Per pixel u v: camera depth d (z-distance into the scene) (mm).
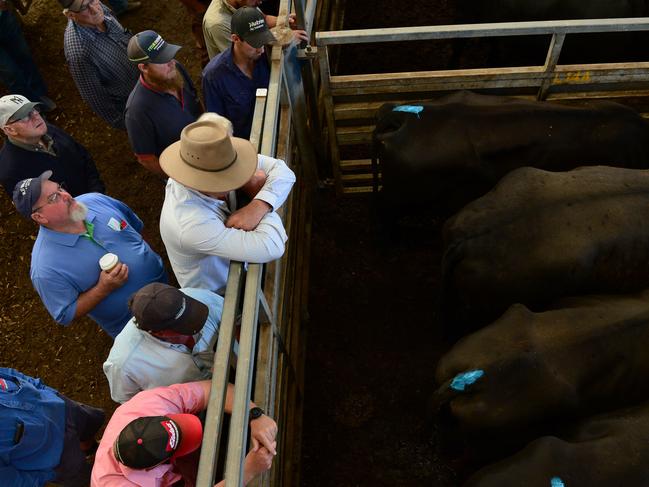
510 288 3297
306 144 3986
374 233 4332
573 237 3197
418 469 3553
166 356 2230
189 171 2105
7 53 4699
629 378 2957
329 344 4023
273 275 2715
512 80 3824
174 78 3248
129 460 1796
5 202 4691
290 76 3447
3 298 4297
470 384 2854
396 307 4156
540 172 3438
